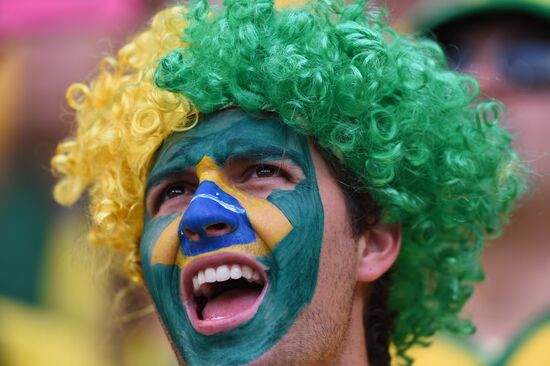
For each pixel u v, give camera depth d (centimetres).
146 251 616
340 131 620
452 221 693
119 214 677
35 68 1143
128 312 862
